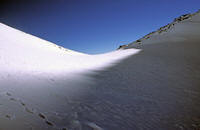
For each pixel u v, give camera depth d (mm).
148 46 27156
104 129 2570
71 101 3814
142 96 4496
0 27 19219
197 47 17625
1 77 5453
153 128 2746
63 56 17812
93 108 3467
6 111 2740
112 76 7562
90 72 8789
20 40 18172
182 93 4742
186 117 3191
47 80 5922
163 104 3885
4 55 9484
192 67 8812
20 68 7867
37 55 12828
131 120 2996
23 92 4066
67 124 2590
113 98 4270
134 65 10773
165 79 6598
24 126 2316
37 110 3016
